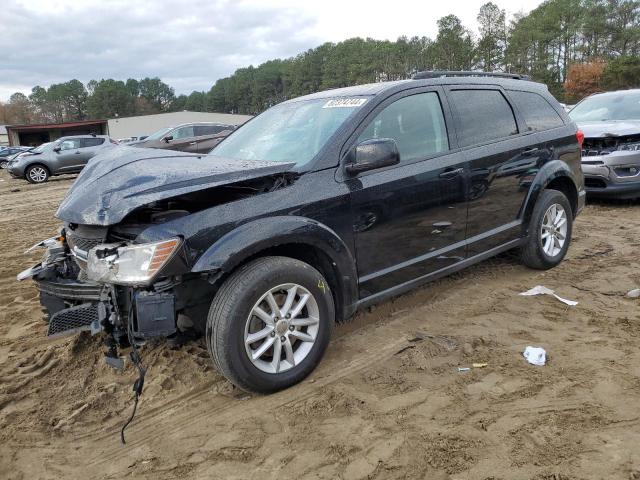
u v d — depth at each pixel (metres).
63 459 2.73
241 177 3.08
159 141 14.61
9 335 4.27
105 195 3.05
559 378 3.16
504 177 4.50
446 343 3.70
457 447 2.60
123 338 3.06
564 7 86.94
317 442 2.71
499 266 5.34
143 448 2.78
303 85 130.38
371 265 3.62
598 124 8.05
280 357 3.16
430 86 4.14
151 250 2.77
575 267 5.25
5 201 14.02
